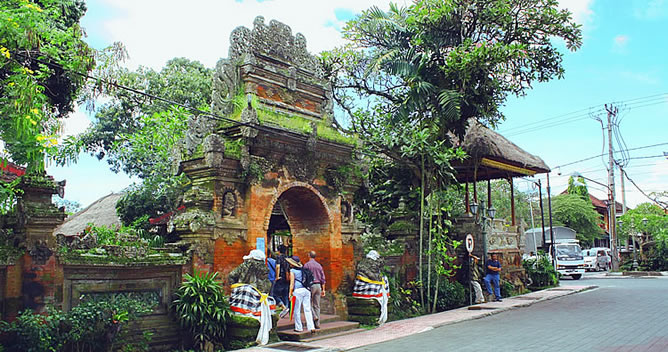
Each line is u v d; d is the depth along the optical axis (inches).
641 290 853.8
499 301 701.9
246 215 448.8
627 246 1951.3
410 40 659.4
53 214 337.1
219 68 460.4
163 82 976.3
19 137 323.0
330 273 514.6
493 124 706.8
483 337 438.6
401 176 680.4
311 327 440.5
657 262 1519.4
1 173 389.7
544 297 743.7
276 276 483.5
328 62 711.7
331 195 524.7
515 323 518.0
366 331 480.1
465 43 616.7
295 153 491.2
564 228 1654.8
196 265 413.1
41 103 352.8
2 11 335.9
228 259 432.1
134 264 378.3
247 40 482.0
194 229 410.9
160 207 636.1
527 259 968.3
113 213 776.3
